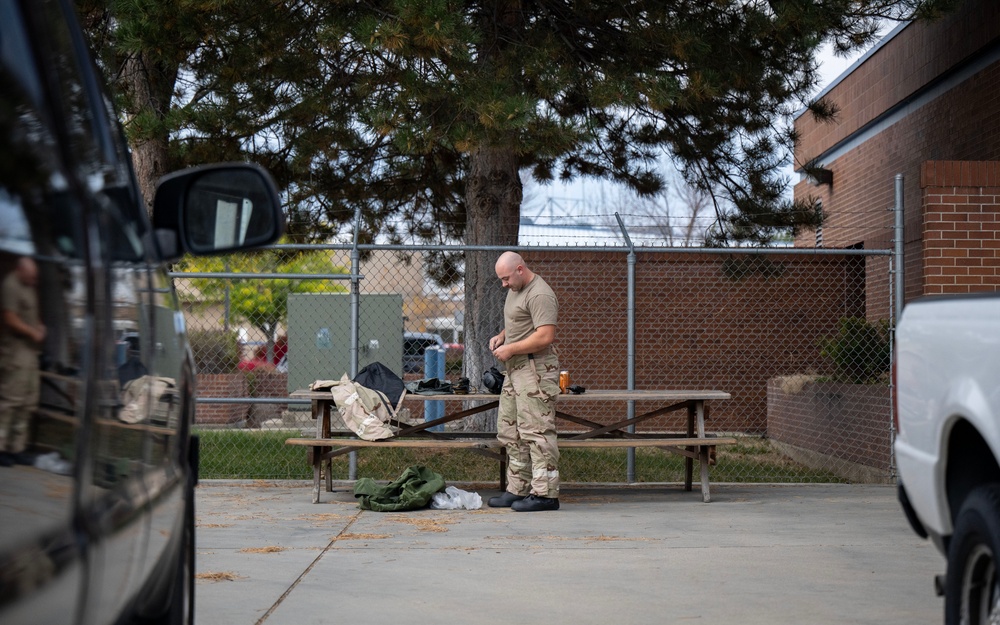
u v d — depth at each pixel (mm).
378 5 10617
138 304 2223
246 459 12258
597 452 13578
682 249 10547
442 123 10078
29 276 1438
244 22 11023
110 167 2160
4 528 1340
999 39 12719
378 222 17094
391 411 9398
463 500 9188
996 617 3129
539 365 9023
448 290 18391
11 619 1276
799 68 13039
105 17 11641
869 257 16188
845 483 11477
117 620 1921
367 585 5809
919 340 3758
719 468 12859
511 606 5309
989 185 11234
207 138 12719
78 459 1605
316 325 12633
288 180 15195
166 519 2521
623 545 7168
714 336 16250
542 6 12070
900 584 5855
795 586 5805
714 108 13609
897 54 15711
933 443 3572
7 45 1493
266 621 4949
